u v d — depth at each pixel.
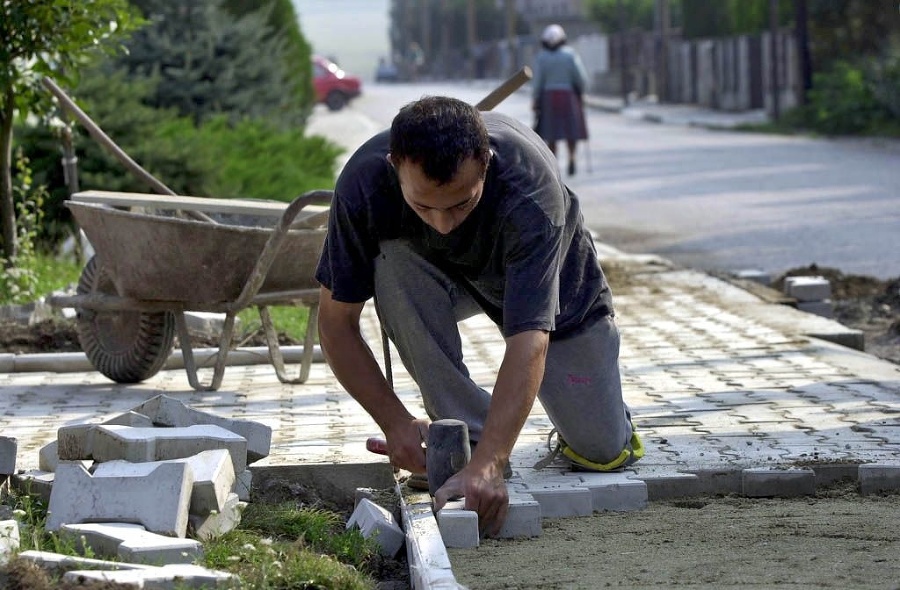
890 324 12.52
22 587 4.67
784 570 4.98
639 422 7.86
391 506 6.28
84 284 9.96
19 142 16.86
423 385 6.26
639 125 49.66
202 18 25.05
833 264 16.44
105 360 9.85
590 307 6.38
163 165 17.41
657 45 63.97
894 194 23.52
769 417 7.90
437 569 5.02
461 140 4.90
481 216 5.47
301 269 9.38
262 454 6.62
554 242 5.50
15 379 10.17
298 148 22.41
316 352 10.61
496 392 5.62
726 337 10.88
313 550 5.66
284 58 31.88
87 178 16.83
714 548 5.40
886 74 40.84
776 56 45.50
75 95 17.12
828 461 6.63
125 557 5.13
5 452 6.28
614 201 24.42
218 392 9.42
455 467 5.83
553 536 5.78
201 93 24.55
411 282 6.07
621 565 5.19
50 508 5.65
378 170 5.62
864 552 5.22
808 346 10.38
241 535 5.68
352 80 62.81
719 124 46.69
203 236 9.02
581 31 108.50
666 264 15.52
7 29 12.64
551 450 7.16
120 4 13.20
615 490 6.26
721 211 22.14
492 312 6.23
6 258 13.47
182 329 9.45
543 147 5.76
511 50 93.75
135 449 5.98
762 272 14.66
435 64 130.88
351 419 8.26
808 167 29.77
